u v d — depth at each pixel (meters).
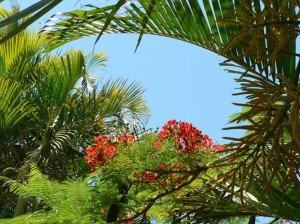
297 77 2.28
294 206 2.47
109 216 4.32
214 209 2.83
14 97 10.32
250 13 2.54
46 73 10.61
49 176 9.70
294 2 1.99
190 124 5.24
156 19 2.66
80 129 10.22
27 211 9.00
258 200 2.64
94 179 4.48
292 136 2.12
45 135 9.72
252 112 2.15
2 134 10.01
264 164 2.21
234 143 2.21
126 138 5.50
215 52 2.60
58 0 1.22
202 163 5.05
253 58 2.38
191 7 2.62
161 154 5.04
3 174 9.83
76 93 10.73
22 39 10.80
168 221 4.63
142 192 4.64
